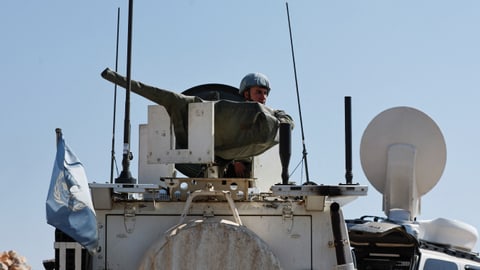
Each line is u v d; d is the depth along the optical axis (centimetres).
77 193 1143
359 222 1878
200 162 1209
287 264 1206
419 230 1906
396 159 1942
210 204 1212
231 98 1556
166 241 1147
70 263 1174
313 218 1212
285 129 1204
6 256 1168
